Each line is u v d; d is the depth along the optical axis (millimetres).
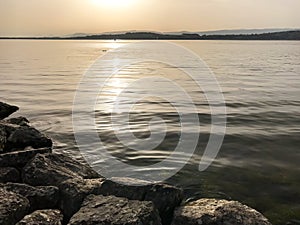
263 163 10945
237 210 6398
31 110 20594
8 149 10375
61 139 13883
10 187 6906
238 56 95000
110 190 7098
